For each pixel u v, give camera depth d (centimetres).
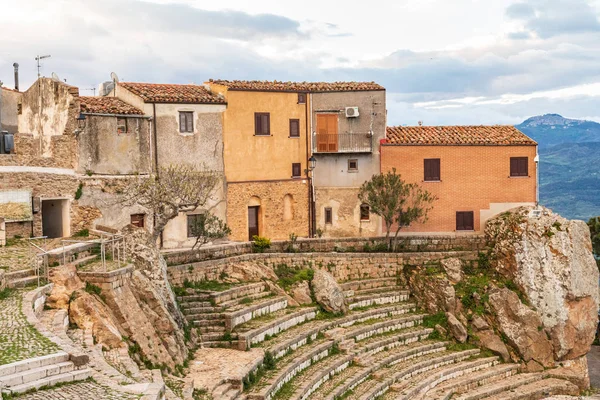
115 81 4772
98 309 2695
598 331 5931
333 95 5253
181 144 4681
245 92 4956
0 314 2417
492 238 5203
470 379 4316
